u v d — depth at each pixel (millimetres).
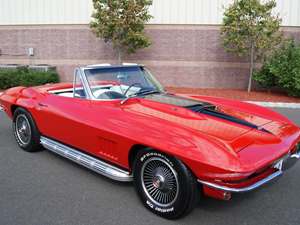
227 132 3279
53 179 4215
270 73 11664
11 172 4430
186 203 3109
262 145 3182
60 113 4340
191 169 2988
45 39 14094
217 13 12820
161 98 4266
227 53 13016
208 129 3295
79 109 4160
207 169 2871
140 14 11961
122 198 3725
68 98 4473
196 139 3072
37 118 4828
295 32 12750
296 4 12562
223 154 2893
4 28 14391
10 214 3359
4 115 7875
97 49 13766
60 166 4656
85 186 4020
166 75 13477
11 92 5578
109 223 3211
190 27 13055
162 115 3600
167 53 13336
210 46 13078
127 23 11758
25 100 5066
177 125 3328
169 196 3258
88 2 13461
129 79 4551
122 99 4246
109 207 3520
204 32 13023
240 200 3734
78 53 13930
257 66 12969
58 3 13703
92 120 3896
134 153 3557
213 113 3775
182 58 13297
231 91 12344
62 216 3328
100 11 11805
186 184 3051
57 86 5430
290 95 11453
